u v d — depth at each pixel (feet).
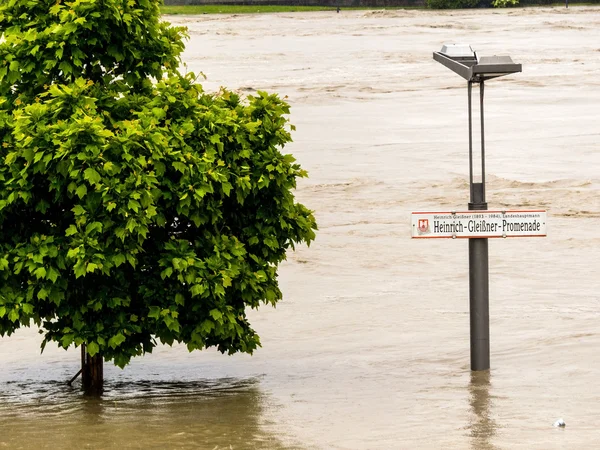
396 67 229.25
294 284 66.80
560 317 55.88
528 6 468.75
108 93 44.88
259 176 44.55
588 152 116.88
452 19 392.47
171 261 42.88
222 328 43.73
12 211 42.91
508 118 144.97
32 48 44.11
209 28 364.17
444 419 39.29
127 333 43.11
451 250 75.31
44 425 39.96
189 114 43.93
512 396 42.16
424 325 56.08
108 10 43.91
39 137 41.14
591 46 271.49
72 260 41.78
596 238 77.66
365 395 43.32
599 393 42.16
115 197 41.01
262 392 44.57
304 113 157.28
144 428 39.34
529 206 90.27
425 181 103.30
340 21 396.16
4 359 53.06
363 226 84.48
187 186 42.34
